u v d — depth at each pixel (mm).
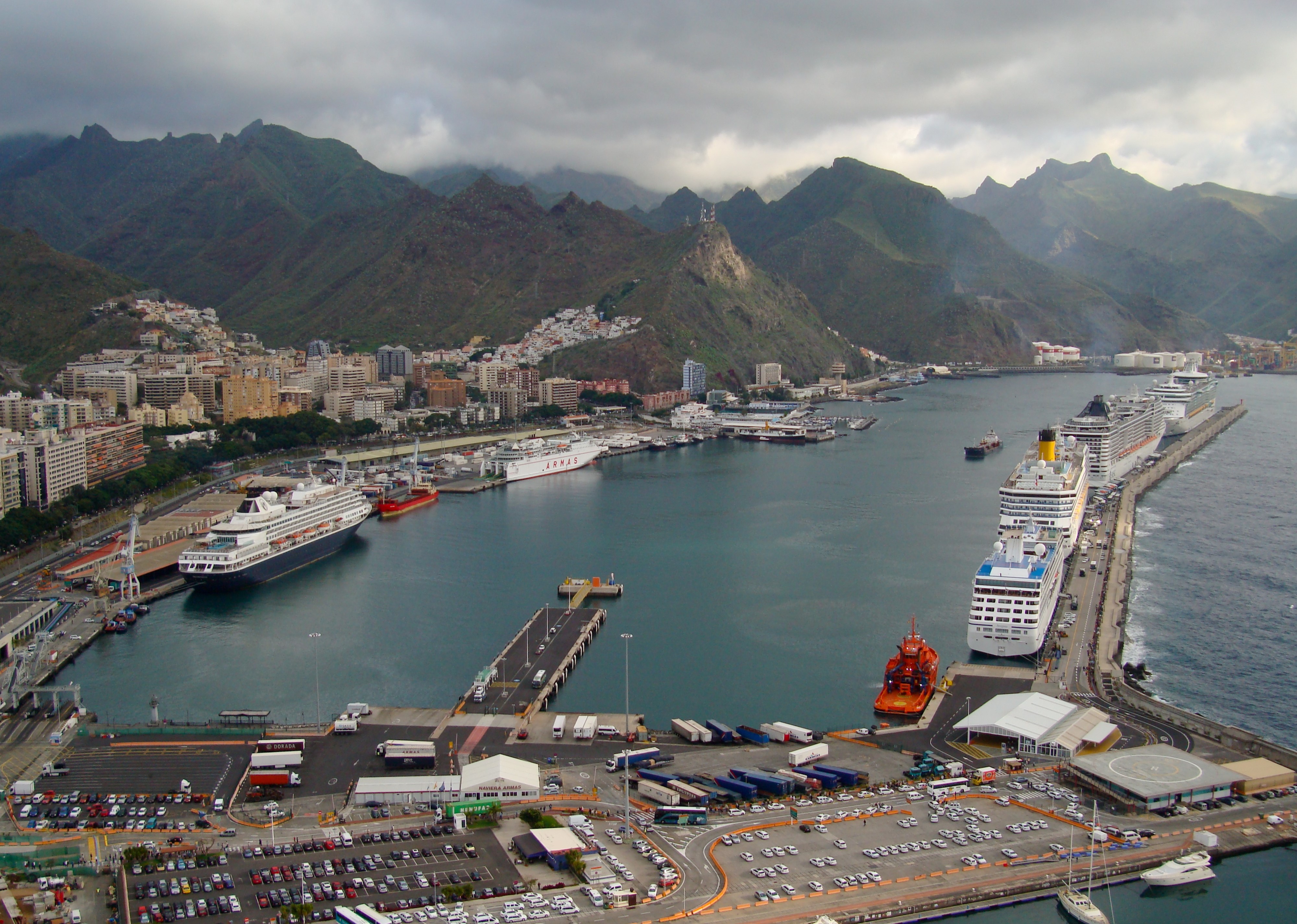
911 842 187125
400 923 160125
